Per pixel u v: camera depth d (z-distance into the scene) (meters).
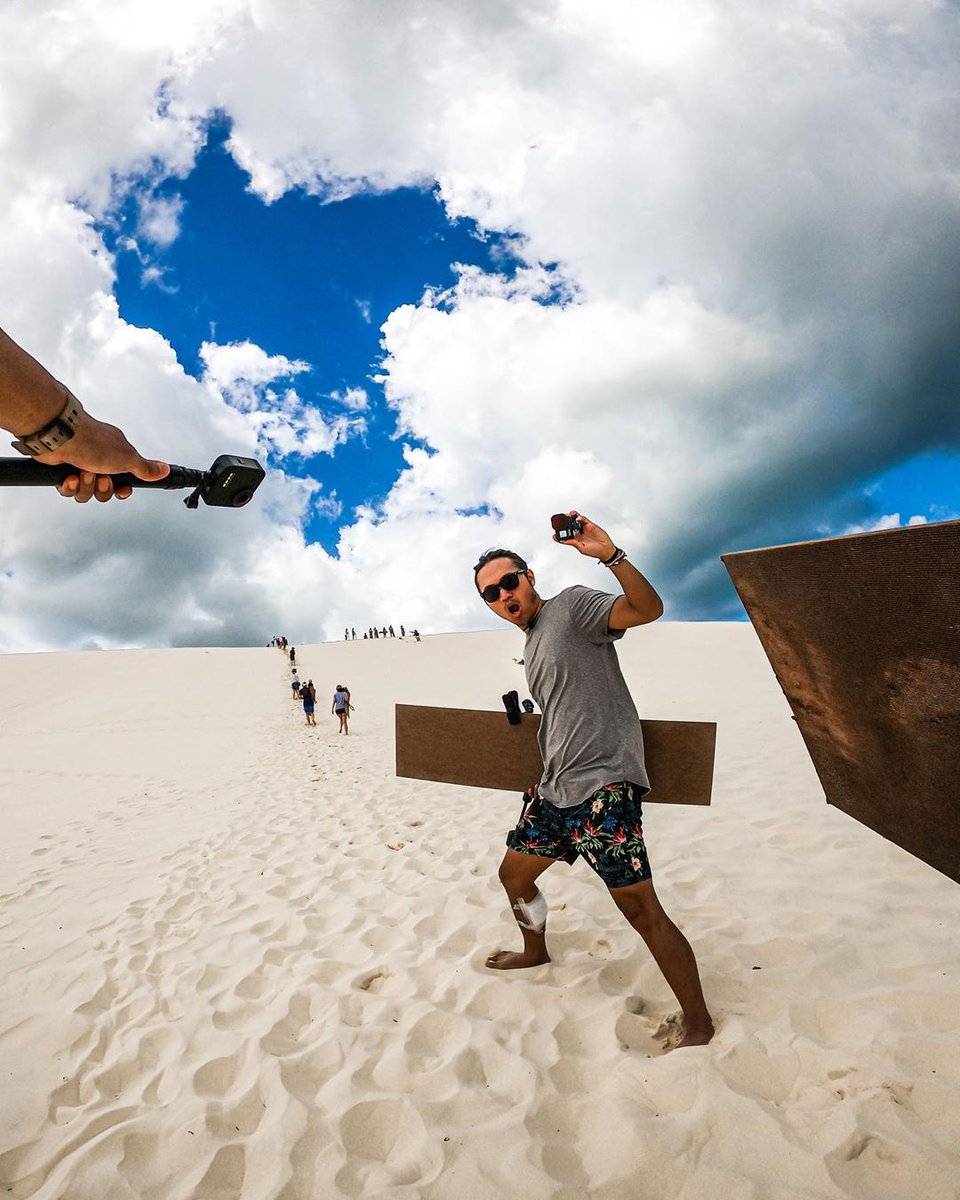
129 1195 1.93
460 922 3.63
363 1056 2.45
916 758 1.04
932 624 0.88
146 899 4.66
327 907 4.12
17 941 4.11
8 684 31.47
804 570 1.11
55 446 0.85
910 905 3.23
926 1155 1.70
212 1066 2.52
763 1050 2.19
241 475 1.14
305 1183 1.88
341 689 17.31
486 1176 1.82
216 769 11.94
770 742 8.34
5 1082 2.60
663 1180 1.73
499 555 2.71
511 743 2.85
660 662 26.81
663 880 3.92
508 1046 2.40
